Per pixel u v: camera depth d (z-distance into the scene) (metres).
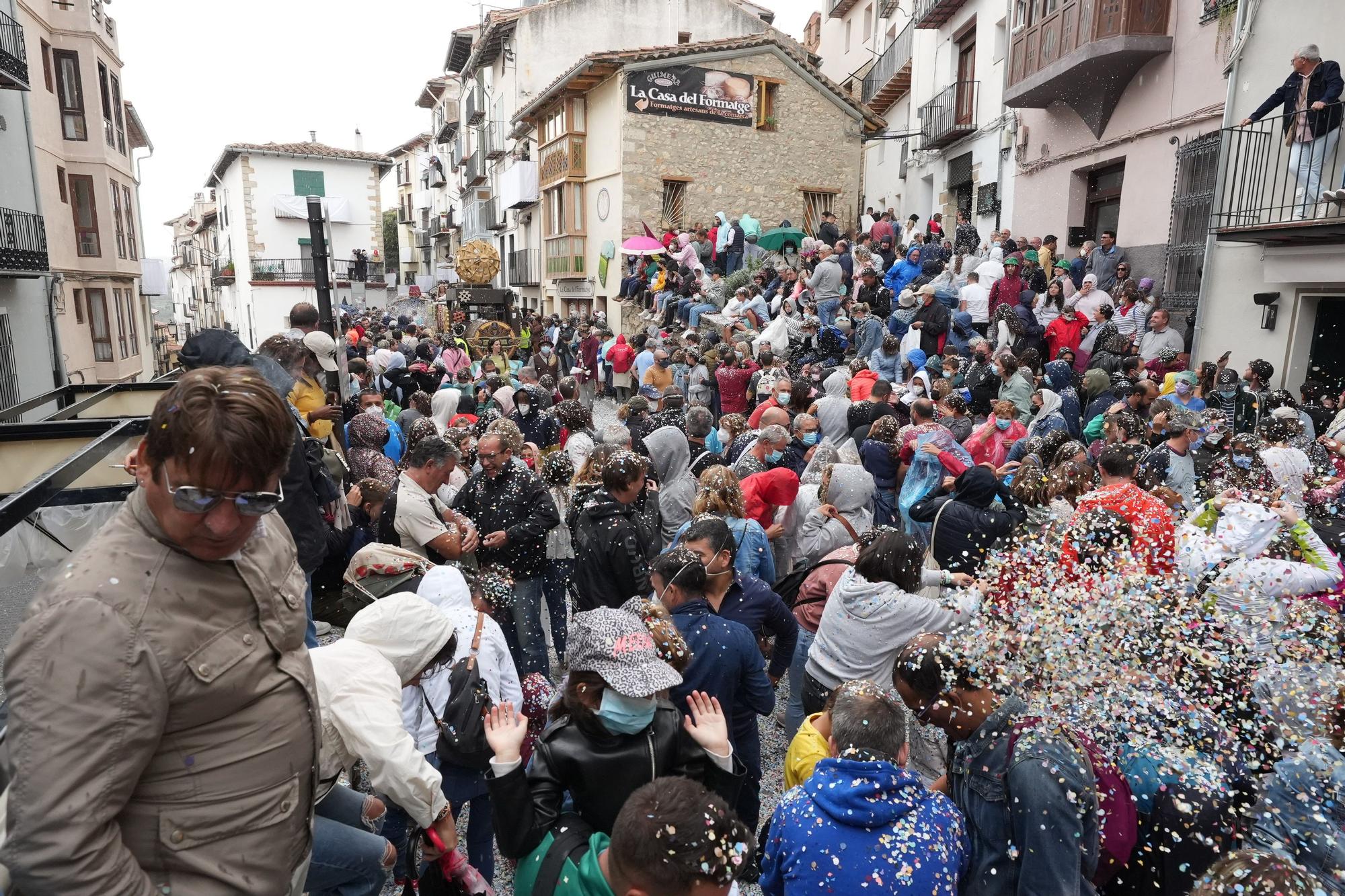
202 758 1.38
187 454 1.24
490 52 31.17
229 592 1.41
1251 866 1.72
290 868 1.54
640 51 20.23
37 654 1.21
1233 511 3.45
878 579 3.26
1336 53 8.01
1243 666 2.23
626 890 1.69
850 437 6.95
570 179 23.33
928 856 1.99
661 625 2.33
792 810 2.12
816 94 22.03
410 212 53.81
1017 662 2.21
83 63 17.42
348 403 7.08
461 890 2.20
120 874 1.24
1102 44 10.79
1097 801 2.08
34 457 3.22
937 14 17.67
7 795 1.22
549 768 2.12
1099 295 10.77
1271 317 8.53
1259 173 8.74
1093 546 2.60
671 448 5.50
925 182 20.03
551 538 4.91
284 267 41.06
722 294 16.84
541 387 9.81
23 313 14.22
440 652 2.57
